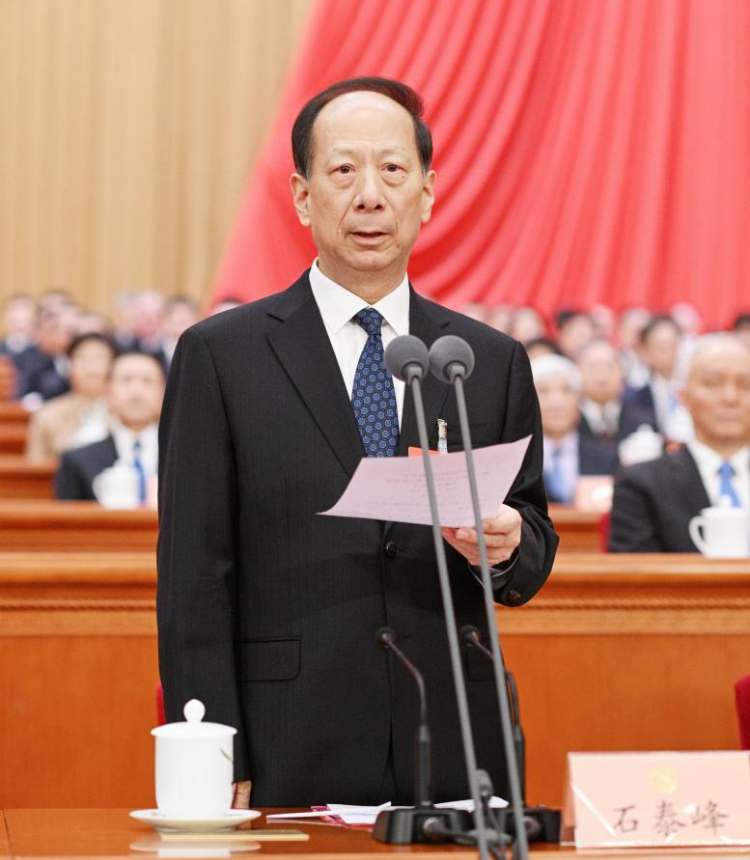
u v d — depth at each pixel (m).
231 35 31.98
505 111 26.12
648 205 26.39
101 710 7.50
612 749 7.84
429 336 5.19
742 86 26.38
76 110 32.53
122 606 7.53
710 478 10.29
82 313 28.19
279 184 25.64
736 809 4.04
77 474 14.38
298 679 4.89
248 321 5.19
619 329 25.22
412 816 4.09
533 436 5.32
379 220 4.98
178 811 4.31
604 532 11.61
